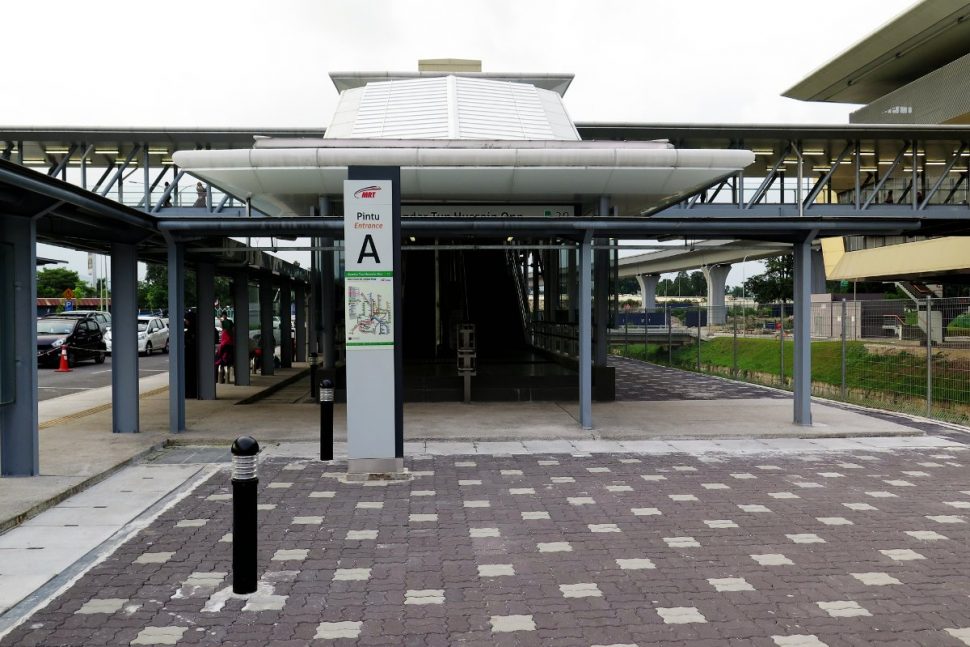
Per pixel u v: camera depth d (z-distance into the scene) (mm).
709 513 6504
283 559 5305
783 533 5938
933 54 47656
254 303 27219
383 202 7707
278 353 24766
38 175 6750
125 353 10219
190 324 14141
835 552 5488
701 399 14516
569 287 15953
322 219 9938
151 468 8312
